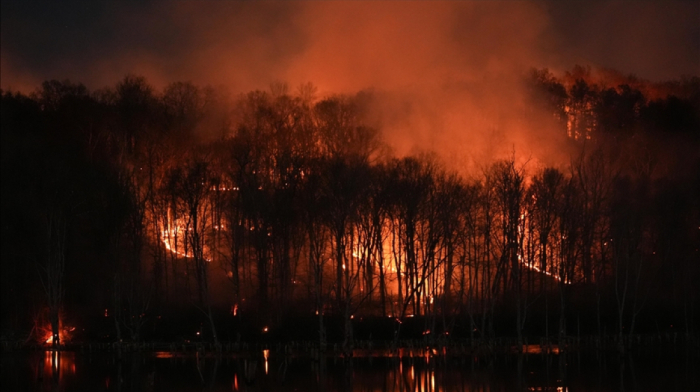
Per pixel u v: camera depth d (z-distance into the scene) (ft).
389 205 330.13
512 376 271.90
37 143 362.53
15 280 347.56
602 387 255.70
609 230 344.08
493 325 344.49
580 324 347.36
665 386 256.52
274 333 330.95
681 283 360.28
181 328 338.54
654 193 355.36
